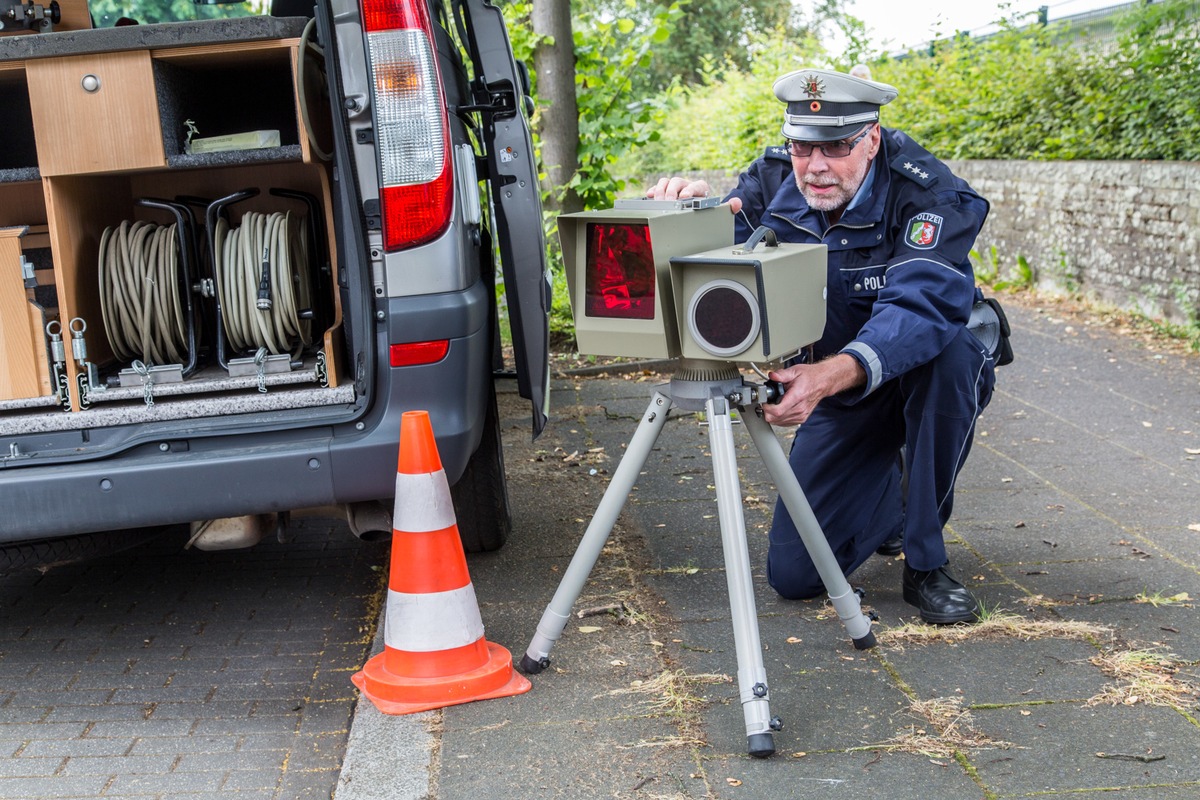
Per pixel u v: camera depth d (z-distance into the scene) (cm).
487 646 299
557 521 427
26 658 339
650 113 757
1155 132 845
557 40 713
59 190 325
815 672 294
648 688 288
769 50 1894
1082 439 526
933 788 241
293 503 303
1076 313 866
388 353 301
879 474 335
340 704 307
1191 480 458
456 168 305
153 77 319
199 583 399
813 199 304
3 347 317
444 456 306
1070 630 314
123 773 272
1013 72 1074
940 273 288
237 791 263
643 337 257
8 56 311
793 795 240
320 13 300
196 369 360
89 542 325
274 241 341
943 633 313
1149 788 239
